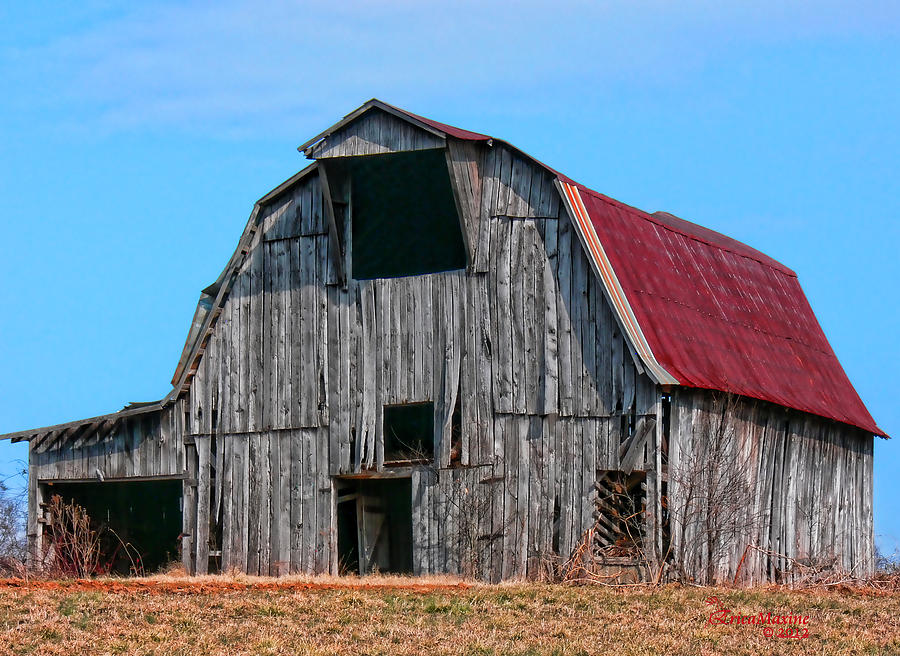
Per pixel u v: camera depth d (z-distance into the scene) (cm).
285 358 5159
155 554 5653
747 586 4803
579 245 4753
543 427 4712
